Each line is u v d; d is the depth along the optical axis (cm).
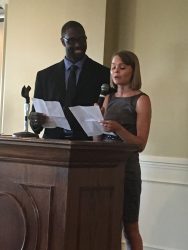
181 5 346
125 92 265
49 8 380
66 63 284
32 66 387
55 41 377
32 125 230
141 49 361
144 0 360
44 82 289
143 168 356
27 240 182
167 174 347
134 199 256
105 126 224
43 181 181
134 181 254
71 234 180
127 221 258
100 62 356
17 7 394
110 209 200
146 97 259
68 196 178
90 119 219
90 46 360
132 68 262
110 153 193
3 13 436
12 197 185
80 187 183
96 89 281
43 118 229
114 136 254
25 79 390
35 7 387
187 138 342
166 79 350
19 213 184
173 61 348
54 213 179
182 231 340
